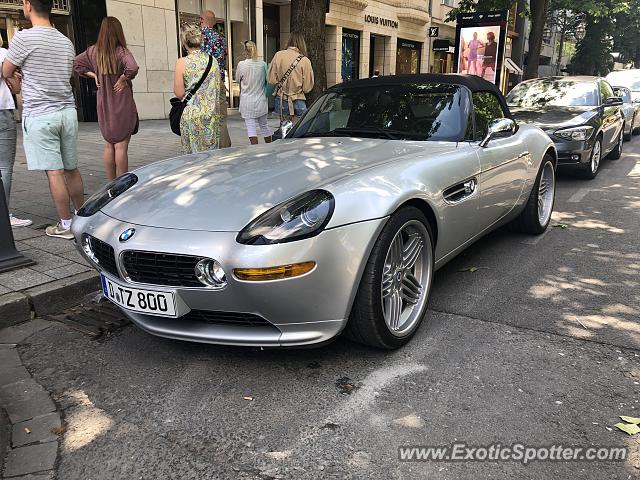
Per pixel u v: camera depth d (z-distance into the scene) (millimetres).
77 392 2766
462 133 3893
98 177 7379
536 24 18266
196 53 5516
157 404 2645
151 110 15078
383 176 2953
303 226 2516
